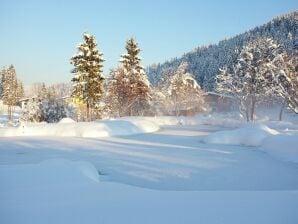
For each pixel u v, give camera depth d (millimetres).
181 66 60094
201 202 5910
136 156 16891
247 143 22156
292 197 6234
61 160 10242
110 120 34281
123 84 43656
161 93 58031
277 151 17516
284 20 104062
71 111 42906
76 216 5129
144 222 4859
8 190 6750
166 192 6797
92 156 16859
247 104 48531
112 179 11508
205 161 15516
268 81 44312
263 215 5113
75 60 38281
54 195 6410
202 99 59719
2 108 80688
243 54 51156
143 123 34375
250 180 11523
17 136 28250
